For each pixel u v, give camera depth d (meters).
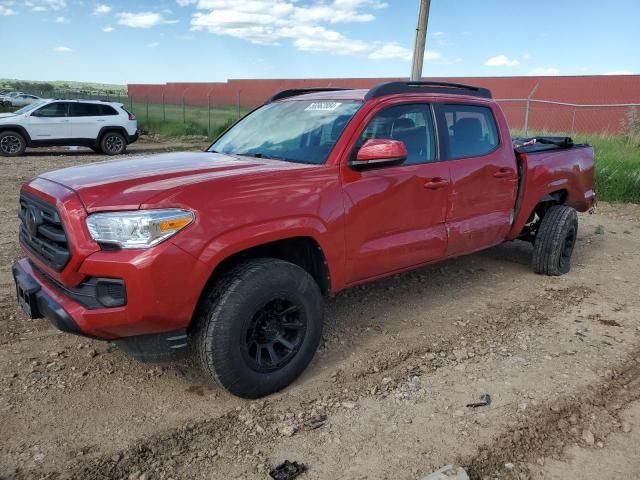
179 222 3.01
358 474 2.82
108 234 2.96
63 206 3.06
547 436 3.17
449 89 4.91
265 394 3.48
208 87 42.31
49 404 3.36
